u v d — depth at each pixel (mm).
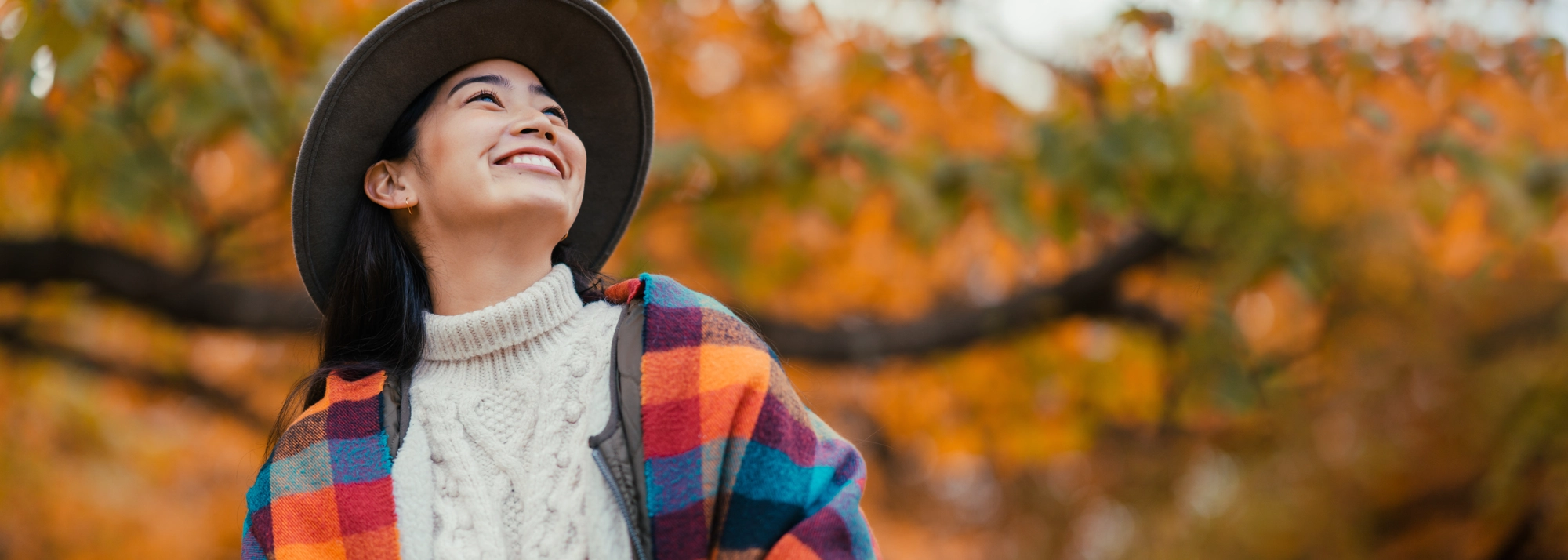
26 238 3283
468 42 1617
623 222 1862
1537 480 4637
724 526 1271
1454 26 4383
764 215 3760
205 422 5996
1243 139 3967
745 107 3768
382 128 1616
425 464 1373
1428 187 4367
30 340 4234
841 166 3740
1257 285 4520
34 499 5371
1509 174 4262
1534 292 4961
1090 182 3734
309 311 3535
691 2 3883
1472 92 4387
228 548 6188
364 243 1570
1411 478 5148
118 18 2830
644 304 1396
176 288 3410
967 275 4789
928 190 3650
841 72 3887
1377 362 5172
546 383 1396
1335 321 5176
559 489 1314
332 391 1453
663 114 3760
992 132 4000
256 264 3758
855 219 4102
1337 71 4320
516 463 1348
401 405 1435
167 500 6355
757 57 3932
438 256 1537
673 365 1327
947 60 3834
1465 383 4973
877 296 4645
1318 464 5375
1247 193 4168
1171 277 4613
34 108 2850
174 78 2873
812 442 1365
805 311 4637
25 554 5570
